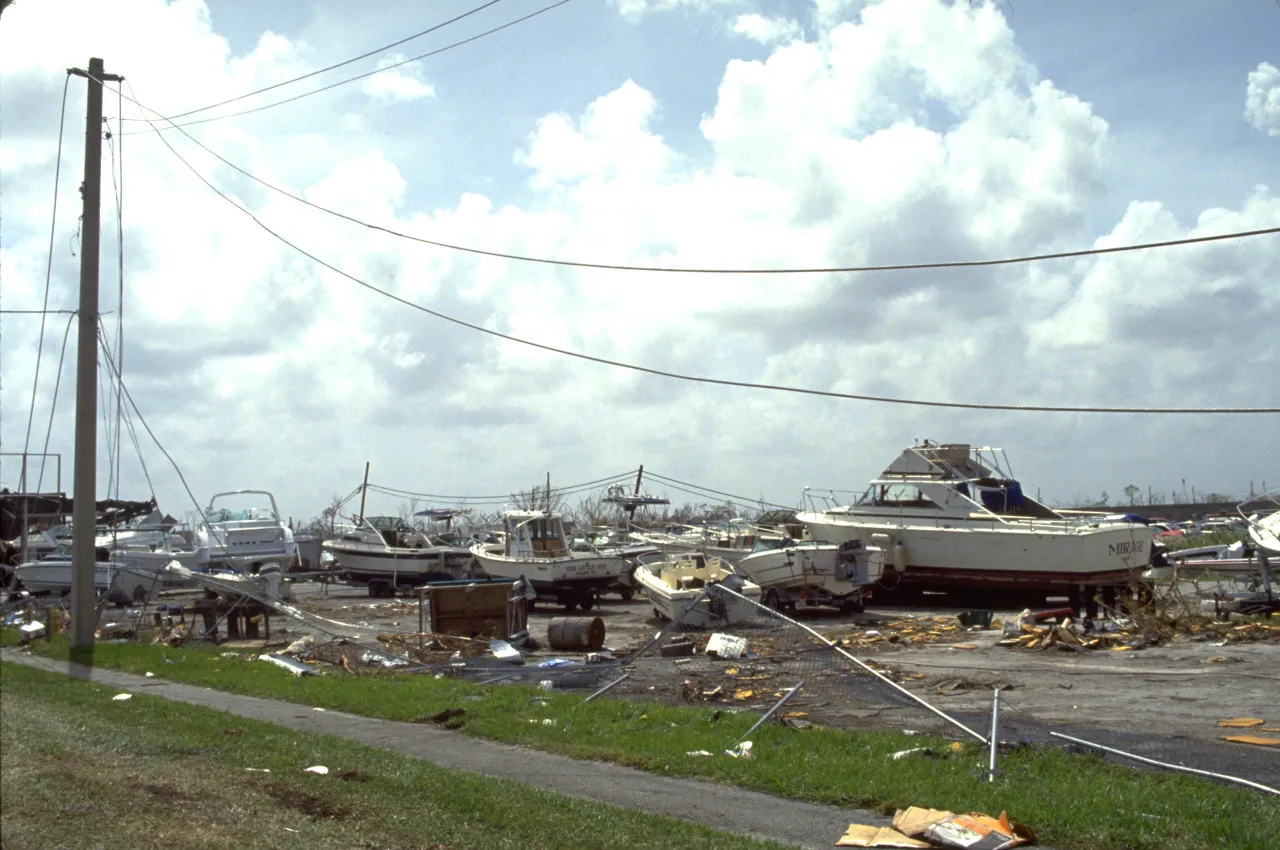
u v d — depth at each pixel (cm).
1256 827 796
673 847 748
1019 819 831
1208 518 6575
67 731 1062
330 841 722
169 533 4188
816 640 1552
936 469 3369
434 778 930
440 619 2248
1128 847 776
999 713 1317
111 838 700
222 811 782
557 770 1034
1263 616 2459
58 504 4231
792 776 970
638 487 5003
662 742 1128
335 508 5341
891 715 1294
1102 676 1706
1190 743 1143
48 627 2444
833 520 3378
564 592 3416
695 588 2828
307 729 1244
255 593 2444
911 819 829
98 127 2202
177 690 1595
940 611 3094
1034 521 3159
